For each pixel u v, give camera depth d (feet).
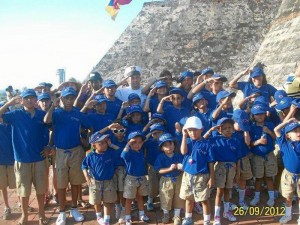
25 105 15.78
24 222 15.96
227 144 15.70
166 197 15.66
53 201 19.03
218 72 31.76
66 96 16.42
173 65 32.17
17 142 15.65
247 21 32.55
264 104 17.22
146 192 15.90
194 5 33.06
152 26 33.04
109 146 16.11
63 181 16.20
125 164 15.93
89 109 18.17
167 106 18.25
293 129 14.61
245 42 32.17
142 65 32.27
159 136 16.56
